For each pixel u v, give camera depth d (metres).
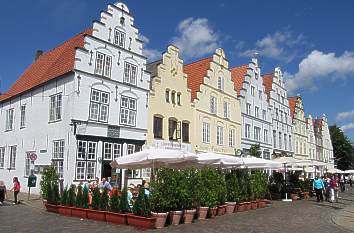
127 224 15.16
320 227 16.02
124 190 16.09
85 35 25.19
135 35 28.75
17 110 30.73
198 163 20.27
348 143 90.75
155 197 15.20
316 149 70.38
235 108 39.94
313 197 34.50
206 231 14.02
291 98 62.19
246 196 22.31
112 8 27.19
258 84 45.84
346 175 81.88
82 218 16.80
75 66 24.41
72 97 24.19
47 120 26.33
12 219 16.19
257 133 44.53
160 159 17.27
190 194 16.75
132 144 27.41
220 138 36.88
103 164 25.17
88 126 24.52
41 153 26.42
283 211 21.86
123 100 27.16
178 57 32.41
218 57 37.78
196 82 35.44
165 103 30.59
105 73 26.22
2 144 32.25
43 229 13.72
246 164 23.48
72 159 23.47
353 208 25.05
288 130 55.03
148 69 31.67
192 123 33.12
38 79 29.06
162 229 14.33
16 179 22.47
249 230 14.52
